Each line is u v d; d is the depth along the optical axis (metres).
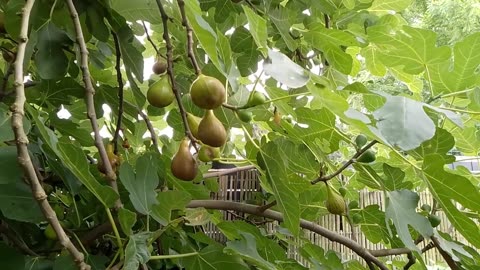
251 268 0.73
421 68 0.63
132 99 0.80
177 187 0.70
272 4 0.72
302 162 0.71
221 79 0.70
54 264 0.49
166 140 0.93
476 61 0.60
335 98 0.51
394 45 0.64
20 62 0.35
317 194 0.85
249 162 0.73
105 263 0.57
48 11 0.60
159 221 0.52
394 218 0.62
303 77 0.51
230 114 0.76
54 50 0.61
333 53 0.72
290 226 0.66
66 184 0.58
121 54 0.66
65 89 0.68
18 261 0.48
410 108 0.48
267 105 0.78
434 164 0.60
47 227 0.61
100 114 0.81
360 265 0.85
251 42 0.76
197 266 0.58
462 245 0.75
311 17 0.79
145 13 0.67
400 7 0.94
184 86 0.81
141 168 0.53
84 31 0.63
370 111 0.63
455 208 0.61
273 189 0.66
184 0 0.49
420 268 0.97
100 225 0.64
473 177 0.77
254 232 0.72
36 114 0.47
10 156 0.47
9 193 0.49
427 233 0.65
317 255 0.76
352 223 0.83
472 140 0.78
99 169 0.64
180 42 0.81
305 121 0.69
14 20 0.56
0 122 0.44
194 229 0.83
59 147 0.44
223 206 0.73
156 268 0.75
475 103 0.60
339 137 0.70
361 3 0.85
